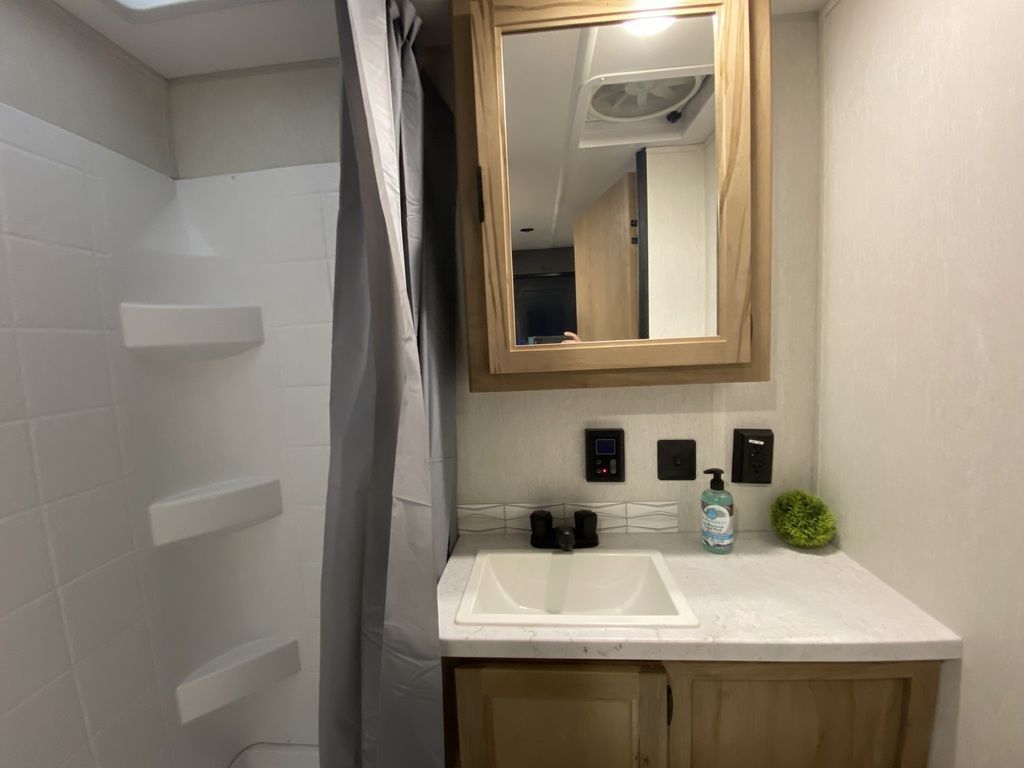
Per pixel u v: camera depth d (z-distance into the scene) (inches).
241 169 41.7
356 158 26.5
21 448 29.1
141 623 36.4
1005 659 22.8
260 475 43.3
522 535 44.3
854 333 34.6
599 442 42.4
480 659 30.3
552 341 36.7
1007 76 21.5
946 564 26.6
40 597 29.8
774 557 37.4
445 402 39.6
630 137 35.3
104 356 34.5
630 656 28.1
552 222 36.0
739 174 33.4
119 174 36.6
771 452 40.8
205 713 40.1
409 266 32.4
